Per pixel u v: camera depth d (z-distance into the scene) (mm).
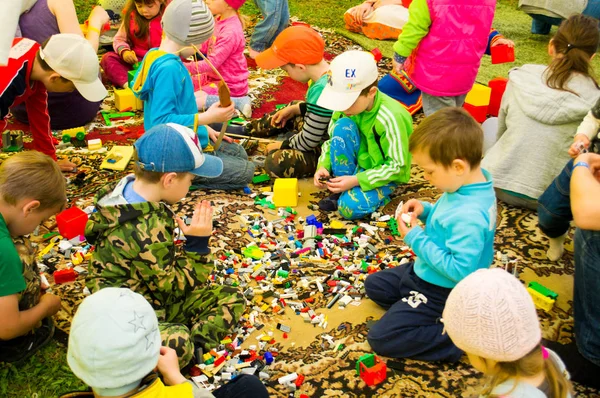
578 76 3268
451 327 1612
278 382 2350
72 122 4223
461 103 4109
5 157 3752
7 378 2352
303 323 2670
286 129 4250
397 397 2307
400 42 3898
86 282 2396
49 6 3861
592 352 2332
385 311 2752
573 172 2324
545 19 5957
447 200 2445
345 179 3346
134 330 1624
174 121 3221
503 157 3467
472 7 3695
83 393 1738
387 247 3158
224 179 3584
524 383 1547
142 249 2307
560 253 3094
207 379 2336
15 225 2312
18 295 2346
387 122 3256
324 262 3031
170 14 3230
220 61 4410
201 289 2627
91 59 3221
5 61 2506
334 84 3189
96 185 3594
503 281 1574
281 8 5293
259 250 3066
